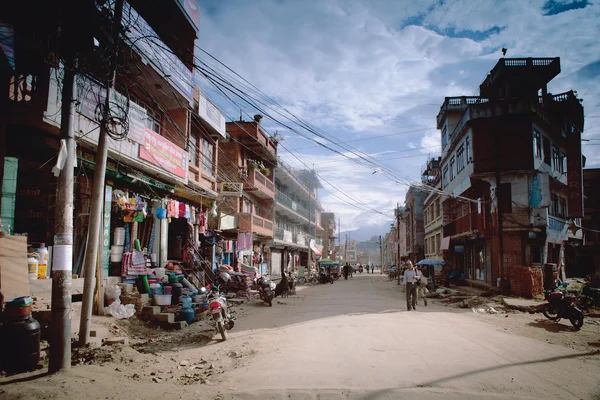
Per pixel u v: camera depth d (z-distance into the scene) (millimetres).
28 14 7758
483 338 8273
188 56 14883
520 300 15305
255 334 9164
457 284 26641
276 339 8352
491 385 5020
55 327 5711
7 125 8156
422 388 4844
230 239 23516
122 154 10648
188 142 14727
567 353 7211
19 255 7023
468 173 22250
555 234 22203
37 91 8023
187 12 14531
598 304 14078
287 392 4727
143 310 10000
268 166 34125
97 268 9305
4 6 7734
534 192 20062
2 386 4992
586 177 36438
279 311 13875
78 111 8961
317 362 6156
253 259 29828
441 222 31781
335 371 5625
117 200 10734
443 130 31328
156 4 13844
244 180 27375
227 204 26625
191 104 15016
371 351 6883
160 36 13836
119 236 10992
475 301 15867
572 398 4684
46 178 9359
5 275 6746
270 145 33594
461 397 4559
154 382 5441
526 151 20344
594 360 6695
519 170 20188
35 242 9016
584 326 10859
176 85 13625
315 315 12250
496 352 6941
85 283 7109
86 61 7637
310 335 8594
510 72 26219
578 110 26078
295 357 6527
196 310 11562
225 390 4957
